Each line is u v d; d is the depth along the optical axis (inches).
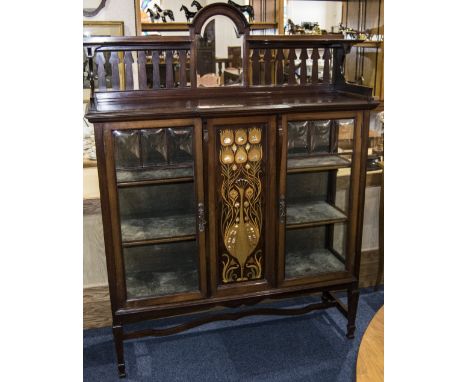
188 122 71.1
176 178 73.5
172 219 79.7
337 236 88.0
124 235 75.8
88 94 97.2
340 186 84.2
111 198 72.2
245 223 78.4
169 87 81.7
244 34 82.7
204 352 86.7
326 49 88.4
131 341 90.2
